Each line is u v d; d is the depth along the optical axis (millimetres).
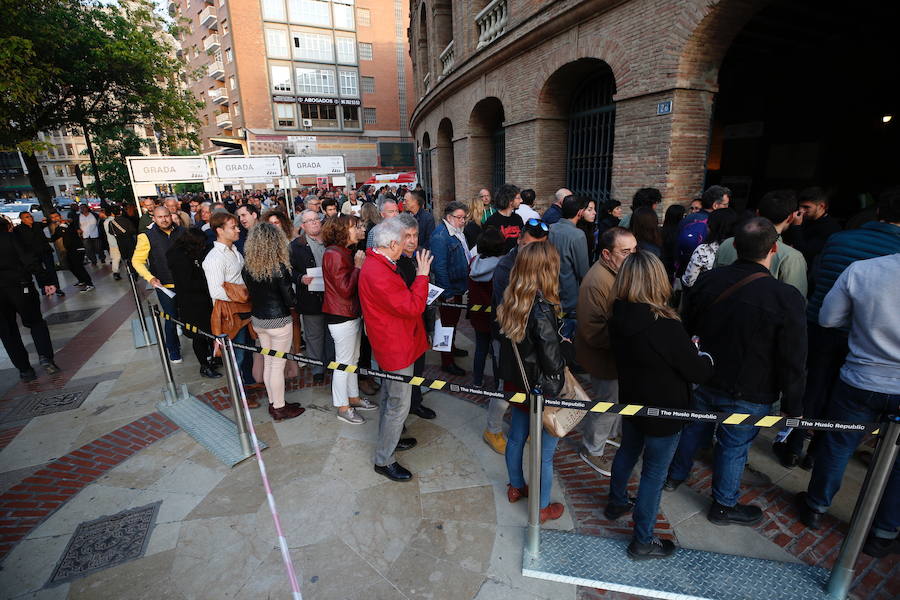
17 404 4512
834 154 8531
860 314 2193
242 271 3719
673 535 2648
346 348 3742
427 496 3029
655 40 5816
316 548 2625
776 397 2357
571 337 3975
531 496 2389
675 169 5941
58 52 11445
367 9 42844
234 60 38375
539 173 8922
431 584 2373
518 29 8461
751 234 2225
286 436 3785
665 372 2092
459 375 4852
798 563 2418
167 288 5074
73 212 9750
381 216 5141
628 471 2607
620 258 2713
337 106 43438
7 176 56375
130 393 4688
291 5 39531
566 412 2398
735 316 2256
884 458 1948
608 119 7820
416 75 21828
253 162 10867
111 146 18203
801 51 8305
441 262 4402
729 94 9977
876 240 2443
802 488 2988
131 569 2514
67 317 7641
